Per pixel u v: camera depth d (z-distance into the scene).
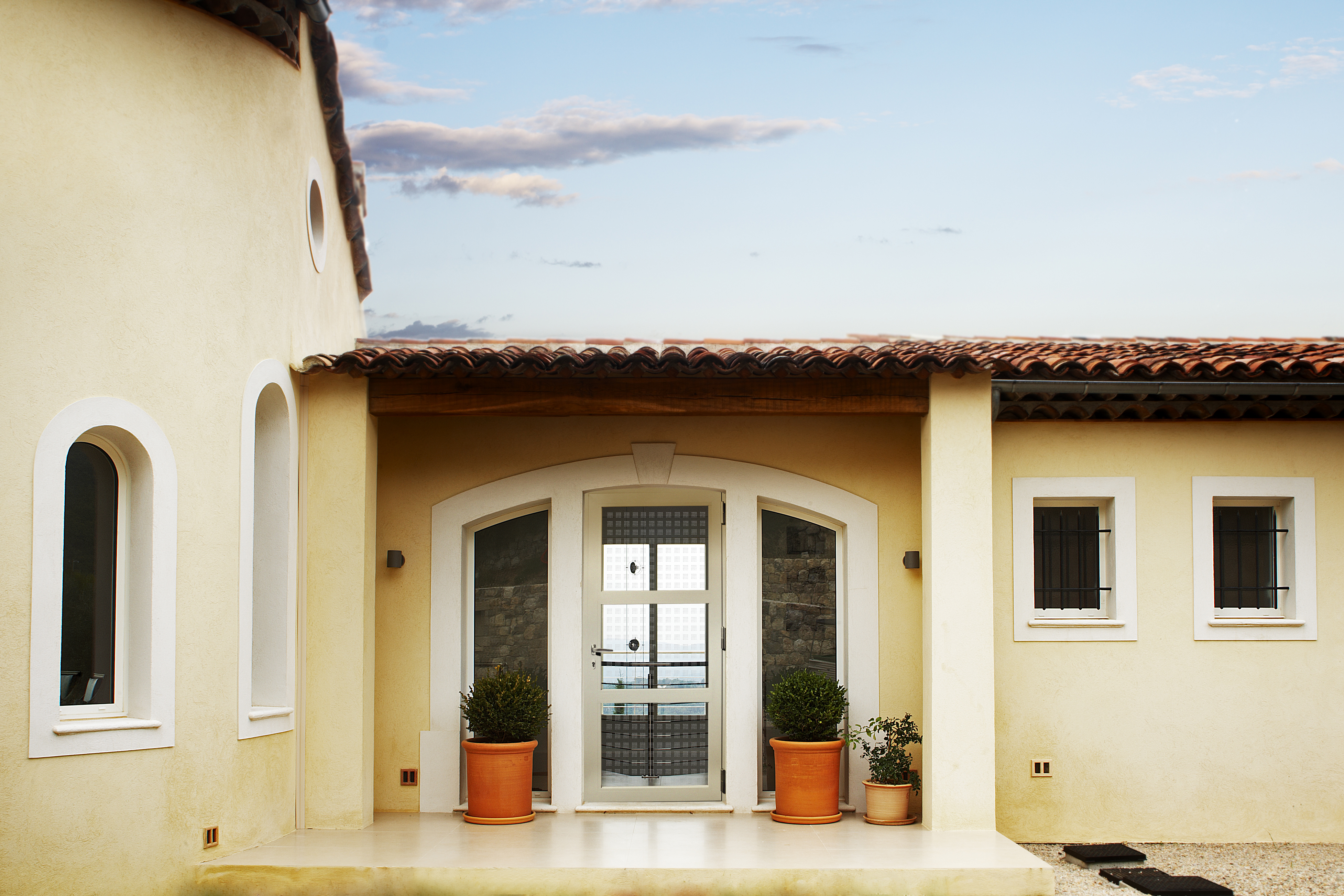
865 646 8.80
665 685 9.08
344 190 10.08
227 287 7.26
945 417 8.11
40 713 5.95
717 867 6.92
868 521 8.88
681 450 8.97
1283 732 8.63
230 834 7.12
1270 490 8.76
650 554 9.16
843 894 6.89
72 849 6.07
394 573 8.88
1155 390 8.09
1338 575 8.75
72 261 6.23
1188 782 8.60
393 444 8.98
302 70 8.48
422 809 8.71
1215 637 8.68
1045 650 8.66
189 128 6.98
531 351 7.96
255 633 7.94
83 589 6.53
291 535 8.00
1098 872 7.74
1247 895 7.16
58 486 6.09
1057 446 8.77
